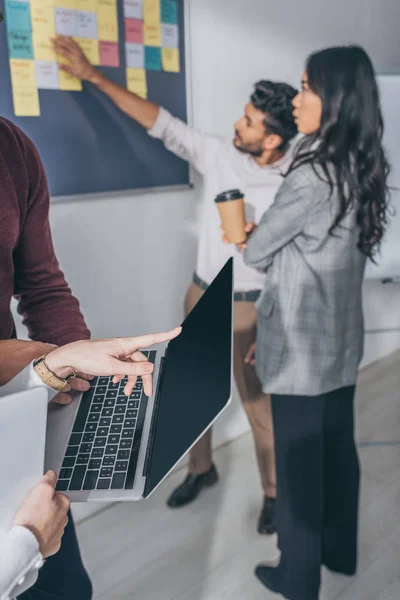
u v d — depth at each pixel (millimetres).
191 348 963
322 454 1483
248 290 1843
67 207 1670
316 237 1355
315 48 2215
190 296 1969
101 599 1603
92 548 1810
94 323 1845
